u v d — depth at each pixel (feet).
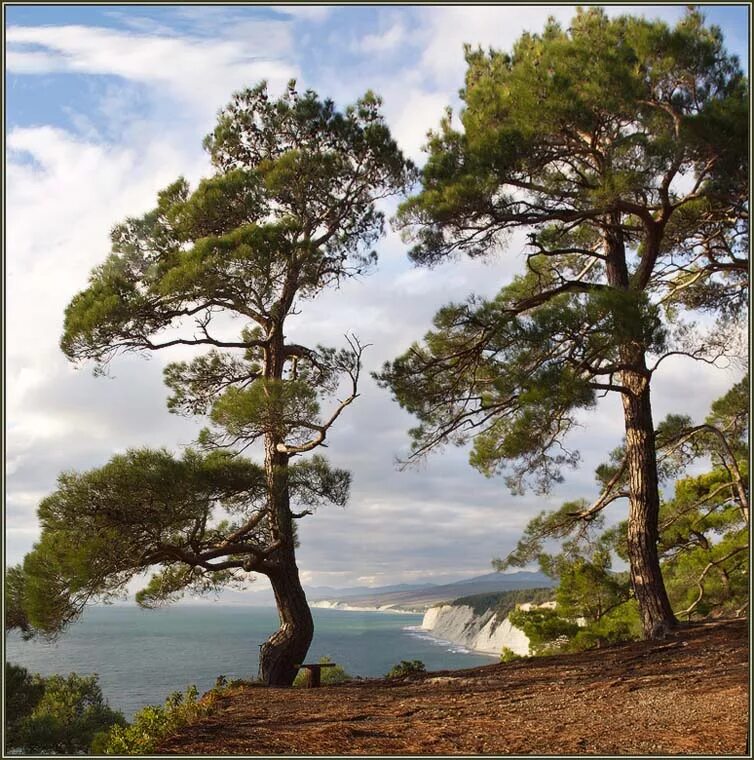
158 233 49.24
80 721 70.44
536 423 39.86
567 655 41.65
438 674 41.04
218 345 49.11
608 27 41.47
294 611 47.80
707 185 42.27
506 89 42.86
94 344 44.86
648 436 44.34
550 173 43.78
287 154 49.44
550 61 41.22
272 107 52.06
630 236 48.14
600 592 68.85
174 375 53.26
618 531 60.03
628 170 38.91
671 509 65.31
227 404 43.04
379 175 52.60
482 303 44.42
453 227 43.70
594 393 39.93
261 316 49.44
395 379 46.06
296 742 23.54
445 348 45.47
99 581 39.17
